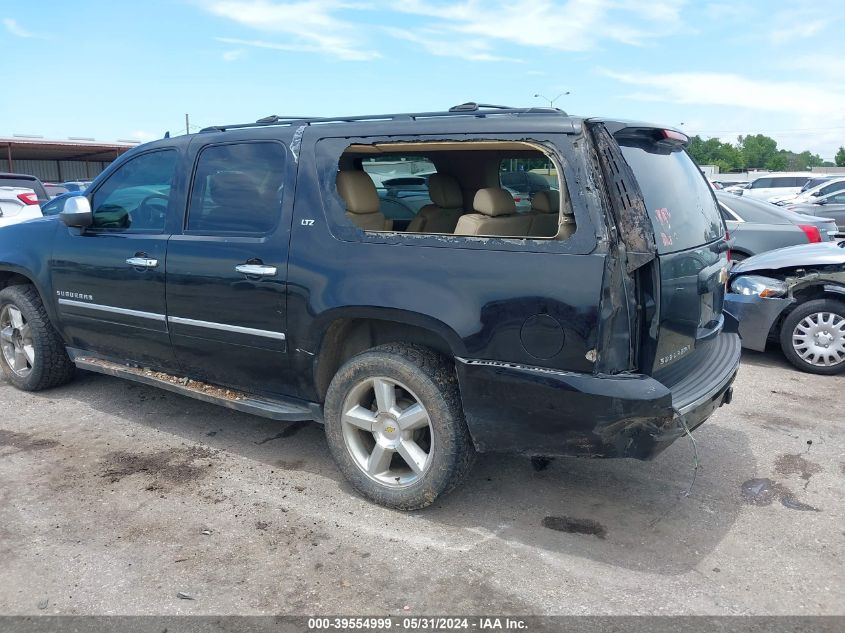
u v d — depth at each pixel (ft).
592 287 9.72
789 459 14.30
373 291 11.34
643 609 9.43
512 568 10.40
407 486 11.83
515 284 10.23
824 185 73.36
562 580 10.11
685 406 10.36
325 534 11.30
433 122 11.34
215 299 13.38
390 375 11.57
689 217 12.03
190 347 14.17
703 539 11.29
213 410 16.93
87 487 12.84
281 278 12.40
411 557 10.66
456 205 15.56
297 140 12.69
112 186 15.72
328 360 12.69
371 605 9.48
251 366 13.37
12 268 17.21
